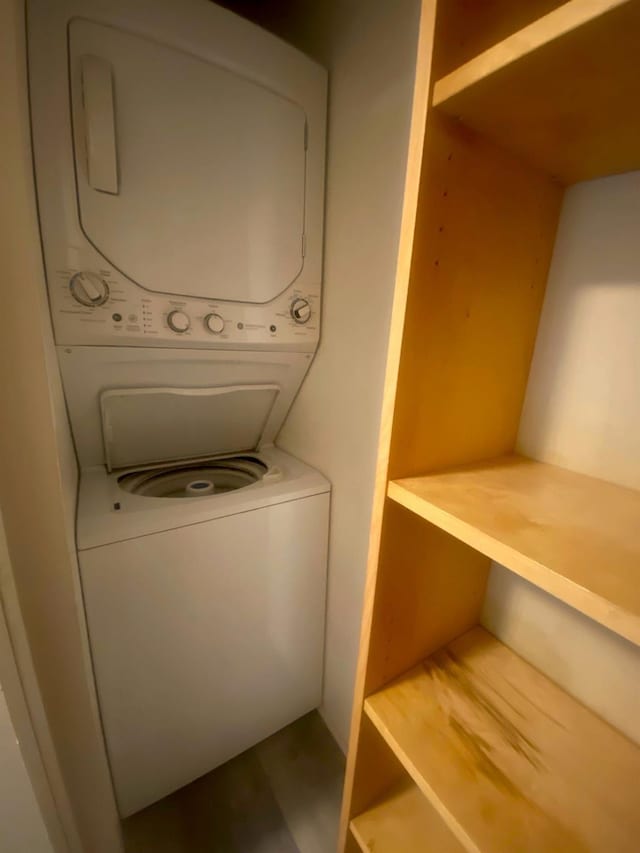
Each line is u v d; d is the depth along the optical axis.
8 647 0.64
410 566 0.66
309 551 1.29
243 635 1.20
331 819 1.19
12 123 0.56
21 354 0.62
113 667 0.98
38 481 0.67
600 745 0.59
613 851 0.47
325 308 1.23
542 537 0.44
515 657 0.76
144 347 1.00
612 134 0.48
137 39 0.82
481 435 0.68
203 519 1.04
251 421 1.46
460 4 0.44
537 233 0.63
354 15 0.97
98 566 0.91
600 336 0.62
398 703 0.66
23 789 0.69
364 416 1.11
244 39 0.94
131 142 0.86
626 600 0.34
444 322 0.56
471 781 0.54
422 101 0.45
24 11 0.70
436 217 0.50
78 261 0.85
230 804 1.23
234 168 0.99
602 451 0.62
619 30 0.31
